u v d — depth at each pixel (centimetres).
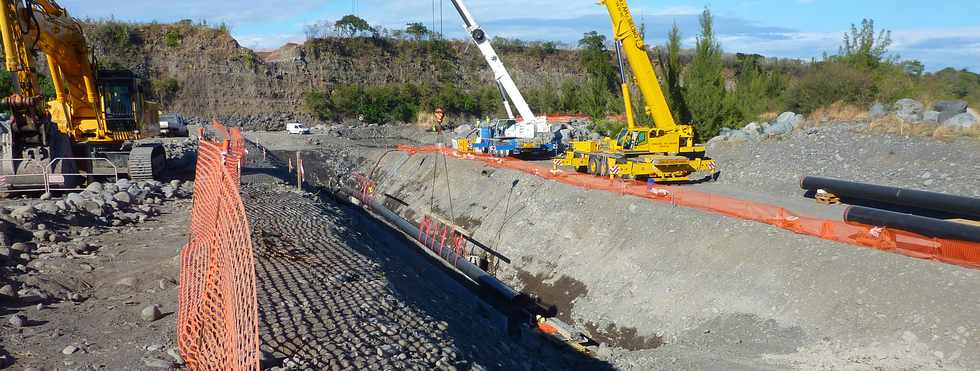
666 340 1344
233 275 718
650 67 2398
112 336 803
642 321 1433
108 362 714
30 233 1261
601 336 1473
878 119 2575
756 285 1320
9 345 741
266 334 806
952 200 1528
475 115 7506
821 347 1111
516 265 1958
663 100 2414
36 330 802
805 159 2352
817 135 2564
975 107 2658
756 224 1505
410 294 1189
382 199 3167
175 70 6712
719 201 1758
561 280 1759
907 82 3080
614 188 2020
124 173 2220
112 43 6619
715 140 2902
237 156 2044
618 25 2398
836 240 1328
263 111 6831
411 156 3531
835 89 3023
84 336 798
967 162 1953
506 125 3259
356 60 7819
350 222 1953
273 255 1242
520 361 1070
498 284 1738
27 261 1100
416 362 792
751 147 2650
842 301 1174
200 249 1082
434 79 8000
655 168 2236
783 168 2333
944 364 983
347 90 7106
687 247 1548
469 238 2244
